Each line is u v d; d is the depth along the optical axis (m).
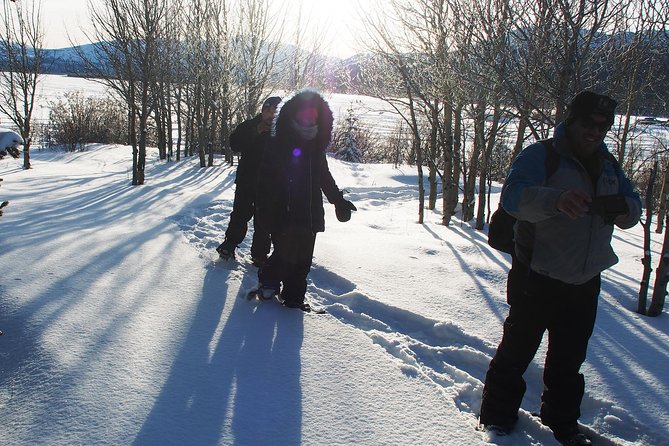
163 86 18.05
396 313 4.46
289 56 18.75
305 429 2.65
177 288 4.47
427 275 5.44
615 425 3.01
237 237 5.35
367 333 3.96
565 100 5.48
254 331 3.74
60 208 7.70
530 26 5.73
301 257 4.17
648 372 3.56
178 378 3.03
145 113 11.44
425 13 8.45
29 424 2.54
